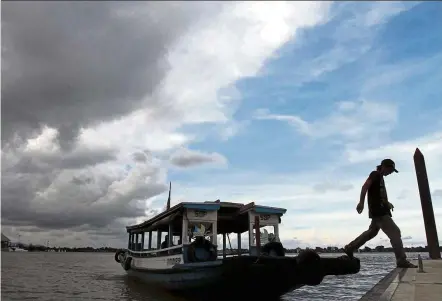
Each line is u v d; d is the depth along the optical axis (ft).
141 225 73.15
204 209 50.11
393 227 26.78
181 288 48.98
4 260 263.90
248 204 51.80
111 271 151.64
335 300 56.95
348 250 28.04
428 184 62.64
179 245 50.70
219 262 41.42
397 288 22.18
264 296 41.55
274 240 51.65
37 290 76.23
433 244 60.34
